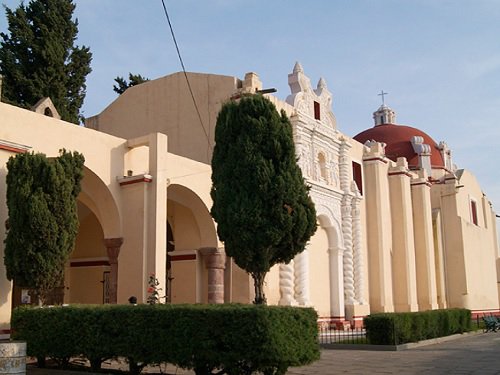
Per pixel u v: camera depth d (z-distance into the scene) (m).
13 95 27.92
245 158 14.12
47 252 13.27
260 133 14.28
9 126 14.52
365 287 28.84
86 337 11.54
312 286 24.83
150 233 17.06
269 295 21.77
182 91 24.45
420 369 13.29
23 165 13.46
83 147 16.48
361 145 30.95
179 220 21.84
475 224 44.09
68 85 30.44
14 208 13.27
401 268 31.69
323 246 26.23
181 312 10.59
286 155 14.44
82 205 21.53
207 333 10.30
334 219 26.50
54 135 15.66
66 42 30.28
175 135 24.17
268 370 10.52
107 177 17.16
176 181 19.00
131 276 16.98
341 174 27.62
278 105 23.38
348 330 25.28
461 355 16.44
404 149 41.31
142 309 11.04
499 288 49.41
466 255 39.41
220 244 21.19
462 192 41.50
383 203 30.70
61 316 11.95
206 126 23.53
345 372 12.80
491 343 20.70
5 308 13.84
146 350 10.82
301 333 10.71
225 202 14.23
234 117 14.68
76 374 11.42
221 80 23.59
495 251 49.88
